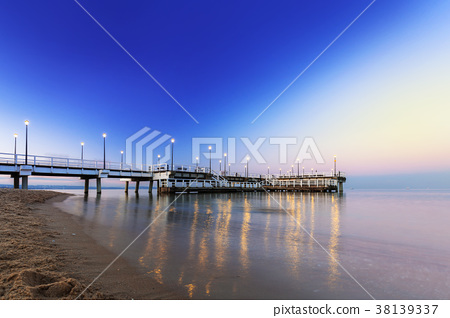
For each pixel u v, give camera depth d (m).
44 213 13.67
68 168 31.08
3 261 5.23
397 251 7.71
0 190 20.72
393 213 18.80
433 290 4.87
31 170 27.59
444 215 17.67
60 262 5.74
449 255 7.31
